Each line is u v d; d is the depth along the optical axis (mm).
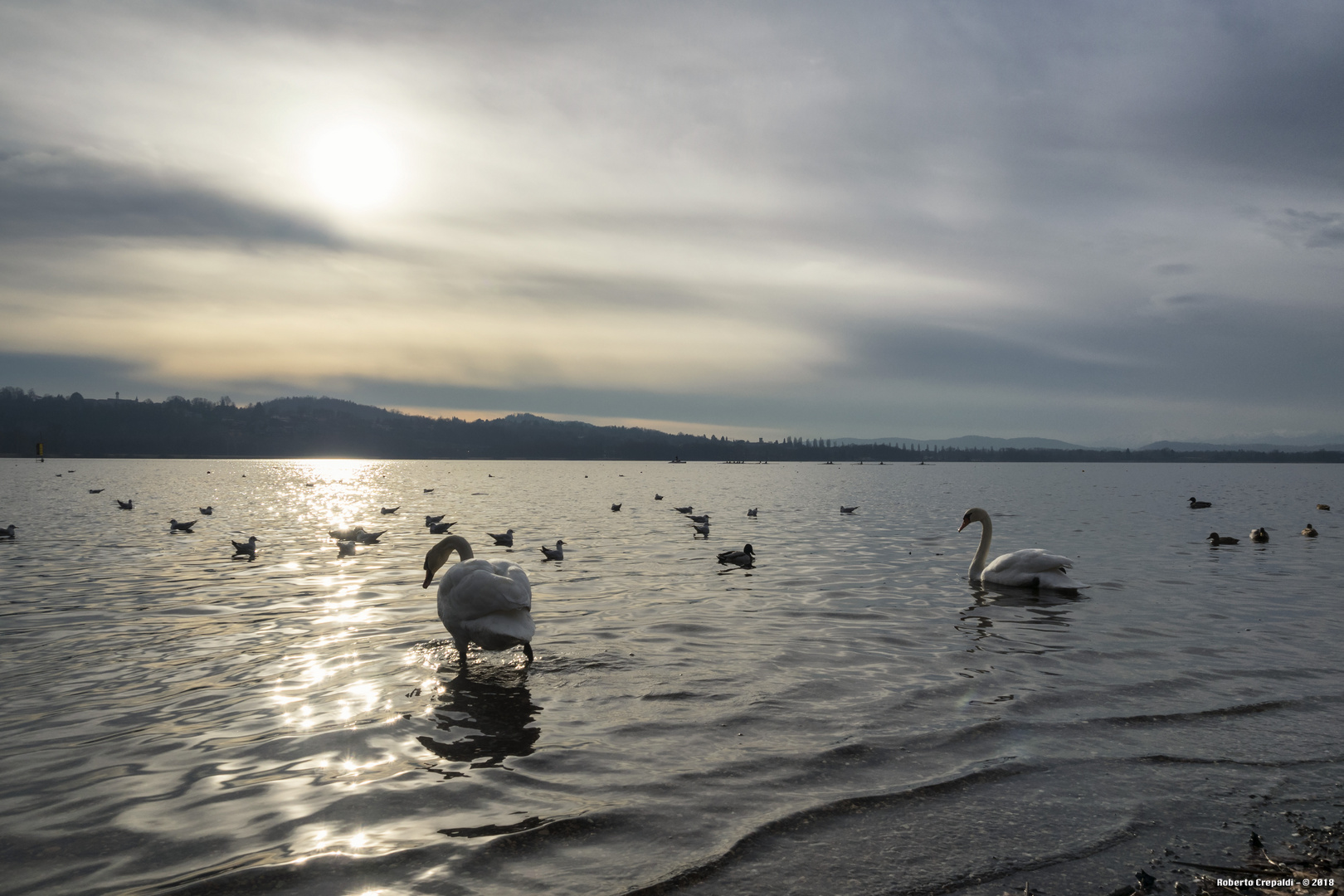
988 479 154375
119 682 10852
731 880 5801
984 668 11688
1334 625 15094
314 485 109812
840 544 31453
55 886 5652
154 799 7117
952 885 5816
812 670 11484
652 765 7910
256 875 5785
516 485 112562
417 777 7602
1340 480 144500
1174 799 7309
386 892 5578
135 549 28312
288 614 15836
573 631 14117
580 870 5895
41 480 110312
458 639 11852
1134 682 10969
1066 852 6332
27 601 17250
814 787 7414
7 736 8727
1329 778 7793
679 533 37250
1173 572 22938
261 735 8750
